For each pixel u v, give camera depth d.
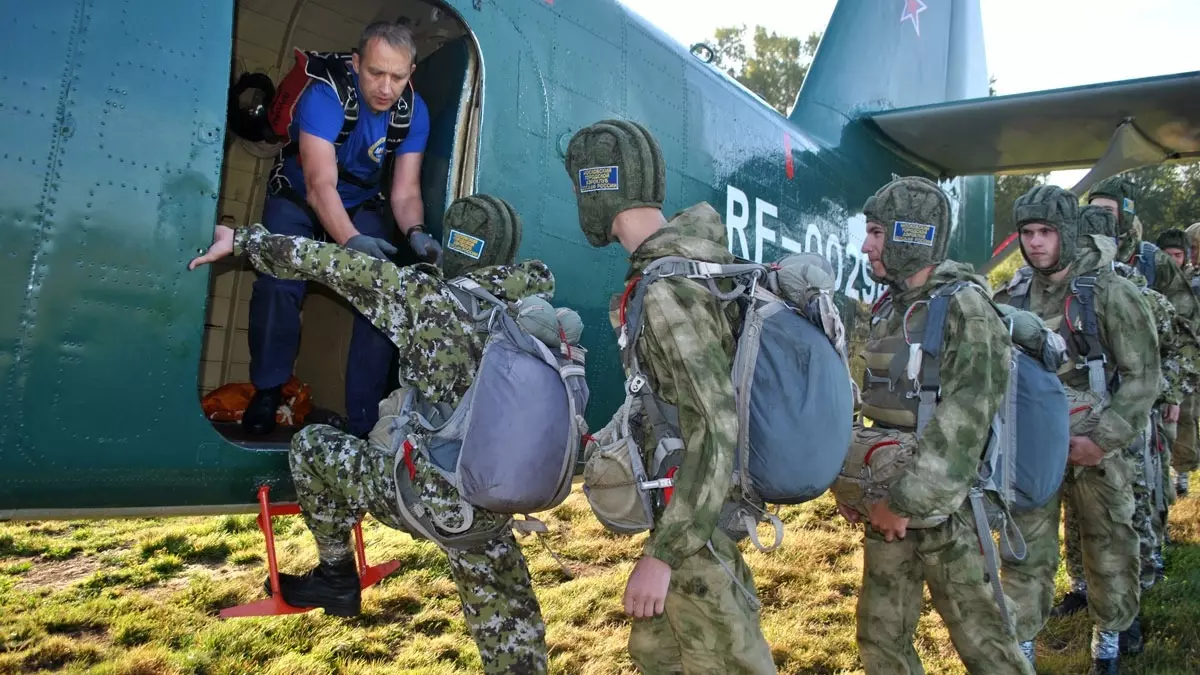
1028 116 4.97
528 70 2.82
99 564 4.27
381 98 2.27
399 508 1.88
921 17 6.13
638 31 3.40
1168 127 4.81
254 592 3.94
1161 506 4.03
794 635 3.75
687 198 3.55
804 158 4.52
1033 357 2.36
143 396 1.93
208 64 2.02
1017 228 3.08
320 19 3.32
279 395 2.47
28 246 1.78
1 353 1.76
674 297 1.62
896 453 2.10
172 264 1.96
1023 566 2.70
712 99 3.75
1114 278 2.93
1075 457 2.89
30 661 3.19
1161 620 3.86
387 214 2.80
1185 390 3.74
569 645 3.55
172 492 2.04
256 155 3.02
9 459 1.79
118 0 1.91
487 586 2.07
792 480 1.63
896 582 2.27
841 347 1.74
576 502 5.66
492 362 1.79
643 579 1.52
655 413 1.74
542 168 2.85
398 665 3.33
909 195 2.18
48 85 1.81
